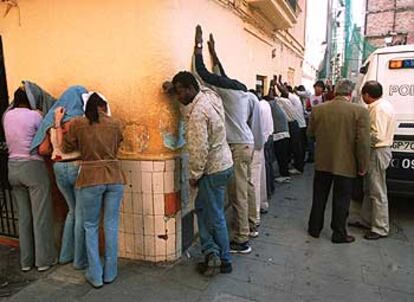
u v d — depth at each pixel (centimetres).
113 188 297
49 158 350
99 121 291
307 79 1628
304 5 1352
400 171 417
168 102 321
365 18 1917
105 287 301
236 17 515
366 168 367
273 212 481
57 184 330
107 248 304
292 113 670
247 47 590
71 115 314
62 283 310
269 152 530
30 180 317
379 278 313
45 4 347
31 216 332
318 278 313
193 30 363
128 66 321
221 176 304
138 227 341
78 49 339
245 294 288
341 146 369
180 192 348
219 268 323
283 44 934
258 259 348
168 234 339
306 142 787
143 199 334
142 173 329
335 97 380
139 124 324
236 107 350
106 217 302
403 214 474
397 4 1830
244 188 357
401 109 418
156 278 314
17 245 389
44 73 363
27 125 315
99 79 335
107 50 327
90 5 326
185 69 348
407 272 323
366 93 394
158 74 315
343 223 381
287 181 639
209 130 296
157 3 305
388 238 397
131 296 288
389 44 1641
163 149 325
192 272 324
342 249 370
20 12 361
